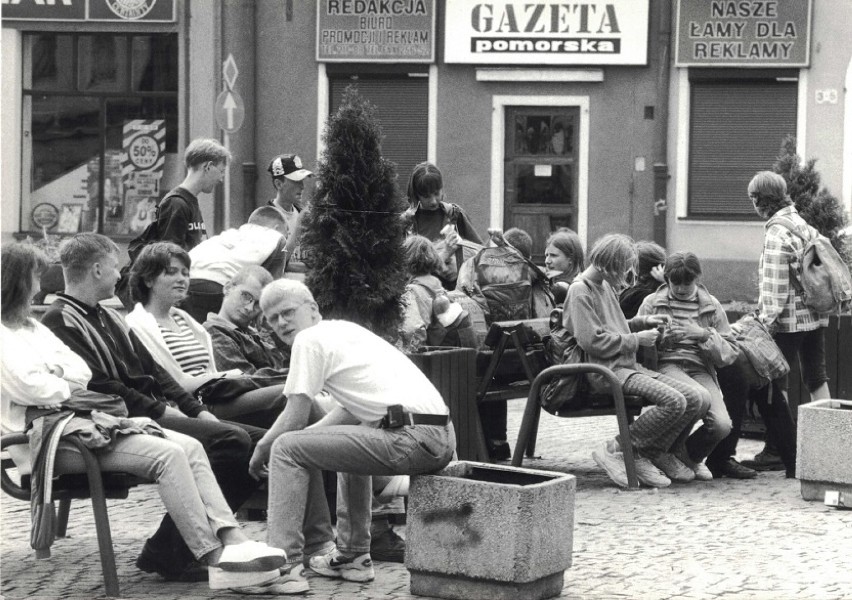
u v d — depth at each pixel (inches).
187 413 396.8
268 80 1147.3
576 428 656.4
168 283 423.2
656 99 1117.1
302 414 343.3
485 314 535.2
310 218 372.8
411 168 1149.1
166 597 340.5
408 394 339.9
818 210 668.7
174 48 1143.6
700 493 489.1
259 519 431.8
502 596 335.0
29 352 344.8
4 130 1149.7
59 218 1160.2
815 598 346.9
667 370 516.4
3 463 357.7
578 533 421.1
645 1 1109.7
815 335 567.2
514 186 1141.1
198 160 526.9
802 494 479.2
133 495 472.7
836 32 1093.1
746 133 1112.2
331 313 373.7
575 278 515.8
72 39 1149.7
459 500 338.0
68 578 359.6
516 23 1123.3
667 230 1123.3
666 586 357.4
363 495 357.4
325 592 347.6
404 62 1136.8
